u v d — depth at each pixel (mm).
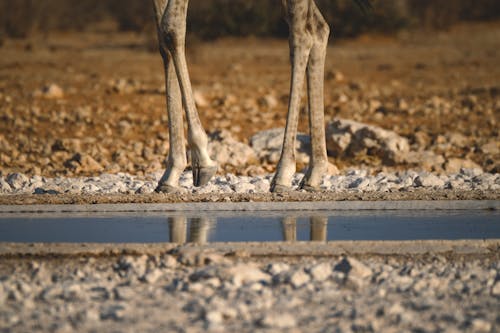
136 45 113812
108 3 159625
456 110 58750
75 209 25656
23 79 74812
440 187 31000
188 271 18172
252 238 21562
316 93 27016
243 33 121750
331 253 19938
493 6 146125
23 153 43781
